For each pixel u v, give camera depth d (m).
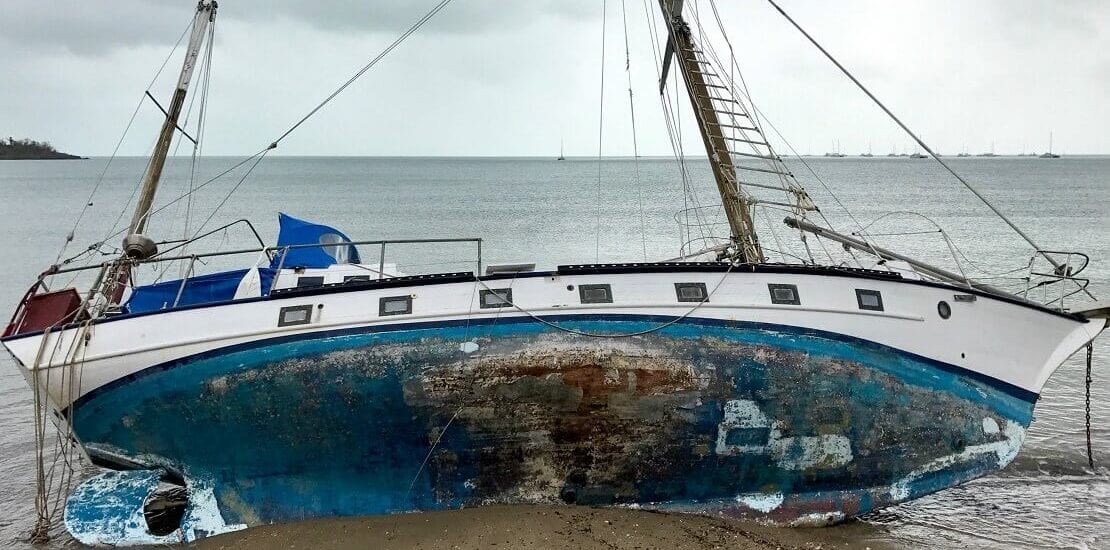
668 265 10.36
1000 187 113.00
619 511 10.52
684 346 10.13
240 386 9.73
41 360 9.54
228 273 11.80
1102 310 11.73
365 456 10.14
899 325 10.73
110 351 9.56
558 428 10.16
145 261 10.98
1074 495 11.96
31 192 105.75
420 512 10.31
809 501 10.86
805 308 10.44
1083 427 14.70
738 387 10.20
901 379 10.69
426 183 135.50
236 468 10.16
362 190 113.00
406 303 9.94
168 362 9.63
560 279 10.20
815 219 62.34
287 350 9.73
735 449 10.45
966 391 11.04
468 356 9.83
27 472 12.66
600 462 10.38
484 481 10.35
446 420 9.96
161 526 10.41
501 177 159.88
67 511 9.95
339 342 9.77
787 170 13.87
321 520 10.22
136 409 9.74
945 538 10.52
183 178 154.12
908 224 58.53
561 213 68.19
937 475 11.11
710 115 12.99
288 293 9.89
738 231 12.63
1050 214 67.69
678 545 9.70
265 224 59.72
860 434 10.67
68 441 11.23
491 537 9.62
